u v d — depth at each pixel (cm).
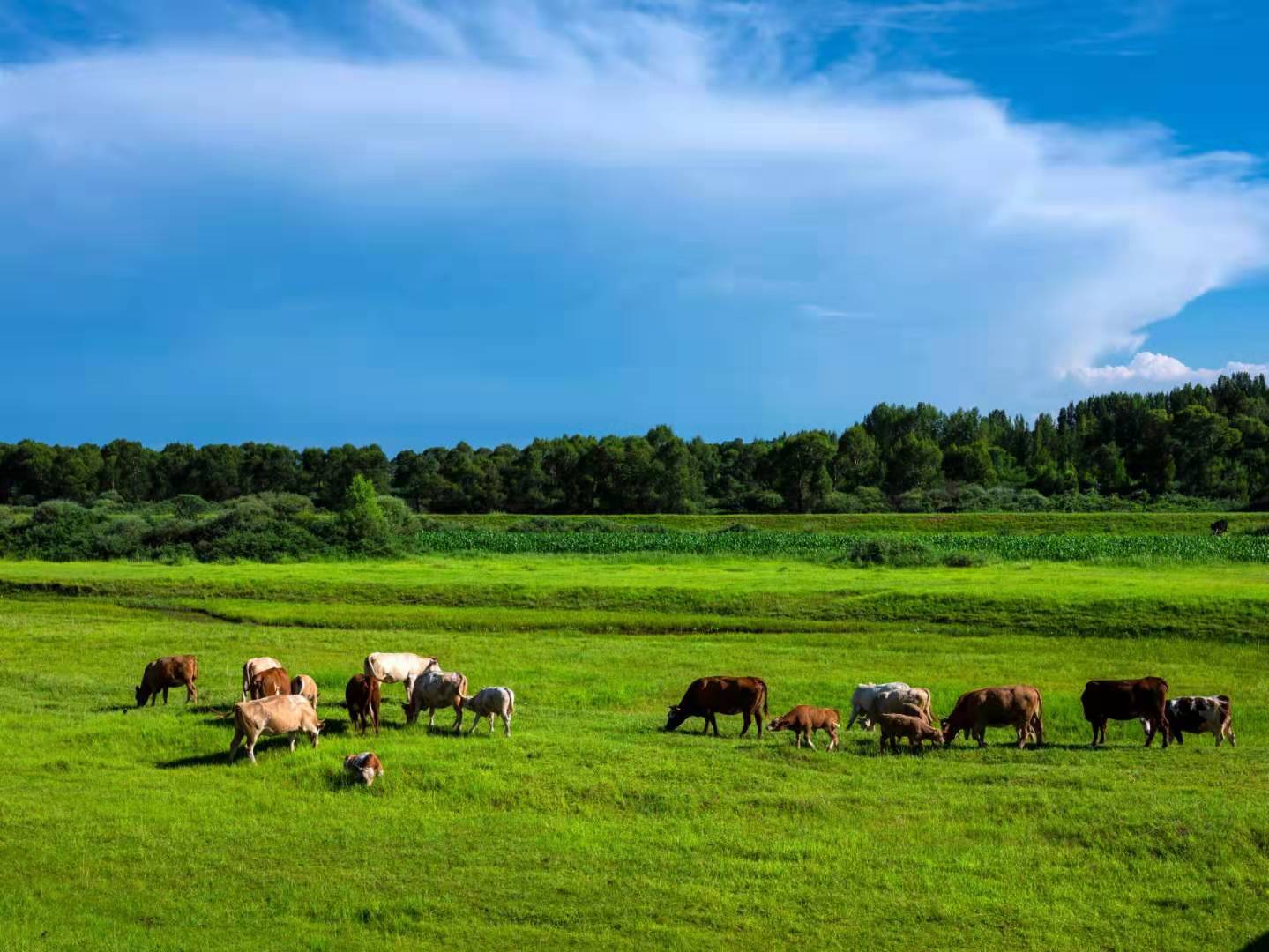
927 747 2320
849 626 4697
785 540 9331
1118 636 4278
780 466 15412
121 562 7806
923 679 3334
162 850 1600
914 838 1656
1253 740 2519
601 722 2573
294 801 1817
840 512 14388
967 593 5022
